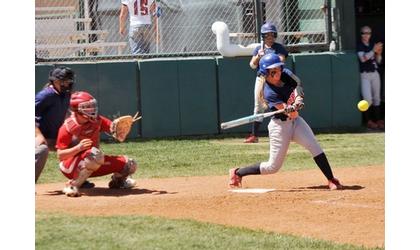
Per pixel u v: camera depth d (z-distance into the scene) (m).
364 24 47.75
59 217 18.61
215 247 16.28
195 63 38.72
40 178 27.45
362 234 17.59
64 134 21.89
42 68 37.22
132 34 38.91
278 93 22.39
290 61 39.50
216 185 24.30
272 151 22.81
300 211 19.77
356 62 40.00
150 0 38.88
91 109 21.67
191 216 19.23
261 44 35.84
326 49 40.41
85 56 38.75
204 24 39.88
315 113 39.78
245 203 20.67
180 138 38.31
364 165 28.86
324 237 17.38
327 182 24.58
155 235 17.11
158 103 38.53
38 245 16.28
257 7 39.69
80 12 39.62
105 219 18.48
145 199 21.22
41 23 38.88
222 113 39.09
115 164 22.81
